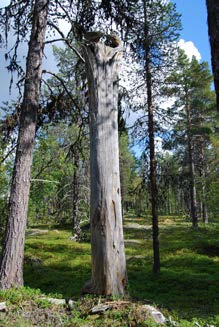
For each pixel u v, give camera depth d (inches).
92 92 284.0
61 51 550.9
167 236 999.6
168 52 555.2
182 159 1123.9
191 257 694.5
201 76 1046.4
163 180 592.1
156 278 537.0
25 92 311.9
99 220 257.3
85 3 340.2
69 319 206.4
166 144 593.9
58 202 862.5
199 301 402.9
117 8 347.3
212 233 959.0
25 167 296.4
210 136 1053.8
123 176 1560.0
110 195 262.4
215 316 293.9
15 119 336.5
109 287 245.0
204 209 1253.7
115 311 210.8
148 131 589.6
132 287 491.5
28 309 219.8
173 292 456.1
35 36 321.4
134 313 204.8
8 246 277.3
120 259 255.0
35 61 317.4
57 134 596.1
